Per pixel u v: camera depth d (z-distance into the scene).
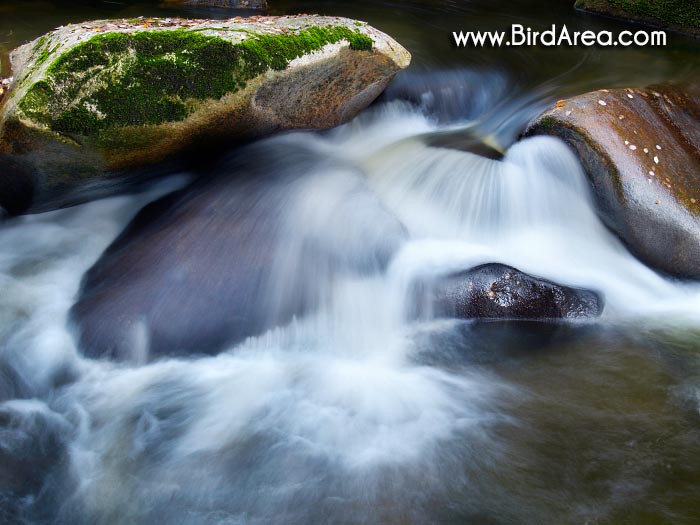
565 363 4.96
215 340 4.82
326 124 6.42
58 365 4.67
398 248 5.51
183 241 5.25
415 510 3.75
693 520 3.66
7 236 5.79
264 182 5.81
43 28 8.48
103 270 5.21
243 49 5.23
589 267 5.80
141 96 5.04
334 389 4.68
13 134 4.80
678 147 6.26
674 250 5.75
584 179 6.05
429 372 4.88
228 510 3.77
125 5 10.02
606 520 3.66
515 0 11.95
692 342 5.22
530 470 4.02
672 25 10.17
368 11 10.67
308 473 4.01
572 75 8.16
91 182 5.54
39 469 3.99
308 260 5.27
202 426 4.35
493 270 5.34
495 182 6.12
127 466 4.05
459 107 7.60
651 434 4.29
